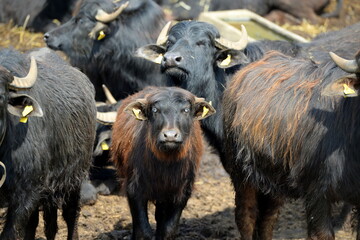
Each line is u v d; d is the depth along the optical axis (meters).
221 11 24.23
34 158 10.99
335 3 28.22
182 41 14.12
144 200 12.81
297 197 11.94
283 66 12.20
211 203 16.06
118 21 17.42
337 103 10.98
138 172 12.71
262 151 11.84
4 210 14.45
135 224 12.77
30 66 11.02
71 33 17.62
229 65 14.12
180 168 12.55
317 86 11.33
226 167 14.69
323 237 11.27
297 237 14.11
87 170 13.06
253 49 14.89
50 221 12.84
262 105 11.84
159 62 14.69
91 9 17.47
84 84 12.95
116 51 17.50
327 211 11.23
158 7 18.05
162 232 12.81
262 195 12.79
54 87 11.85
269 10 25.97
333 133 10.91
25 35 22.92
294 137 11.34
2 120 10.20
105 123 15.41
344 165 10.81
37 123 11.09
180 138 11.88
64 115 11.86
